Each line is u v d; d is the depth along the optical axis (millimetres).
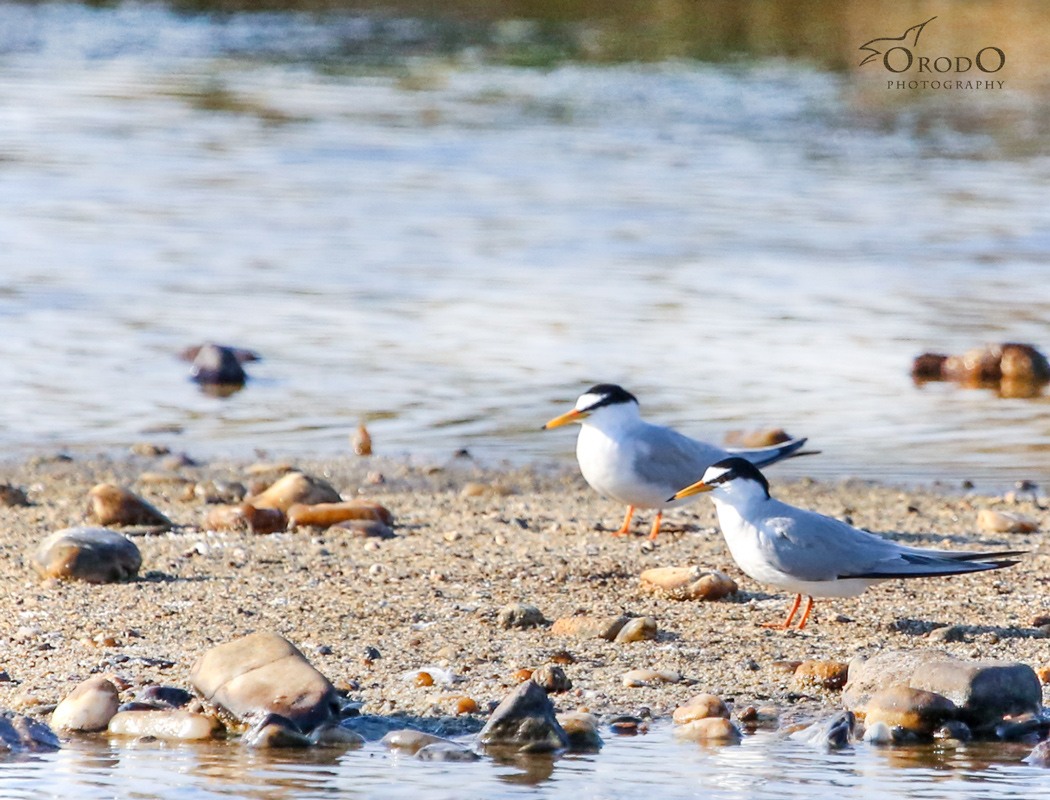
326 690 7559
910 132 36688
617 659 8664
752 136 35562
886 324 20391
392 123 35375
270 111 36469
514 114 37031
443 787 6637
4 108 35250
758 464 11938
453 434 15430
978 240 25828
